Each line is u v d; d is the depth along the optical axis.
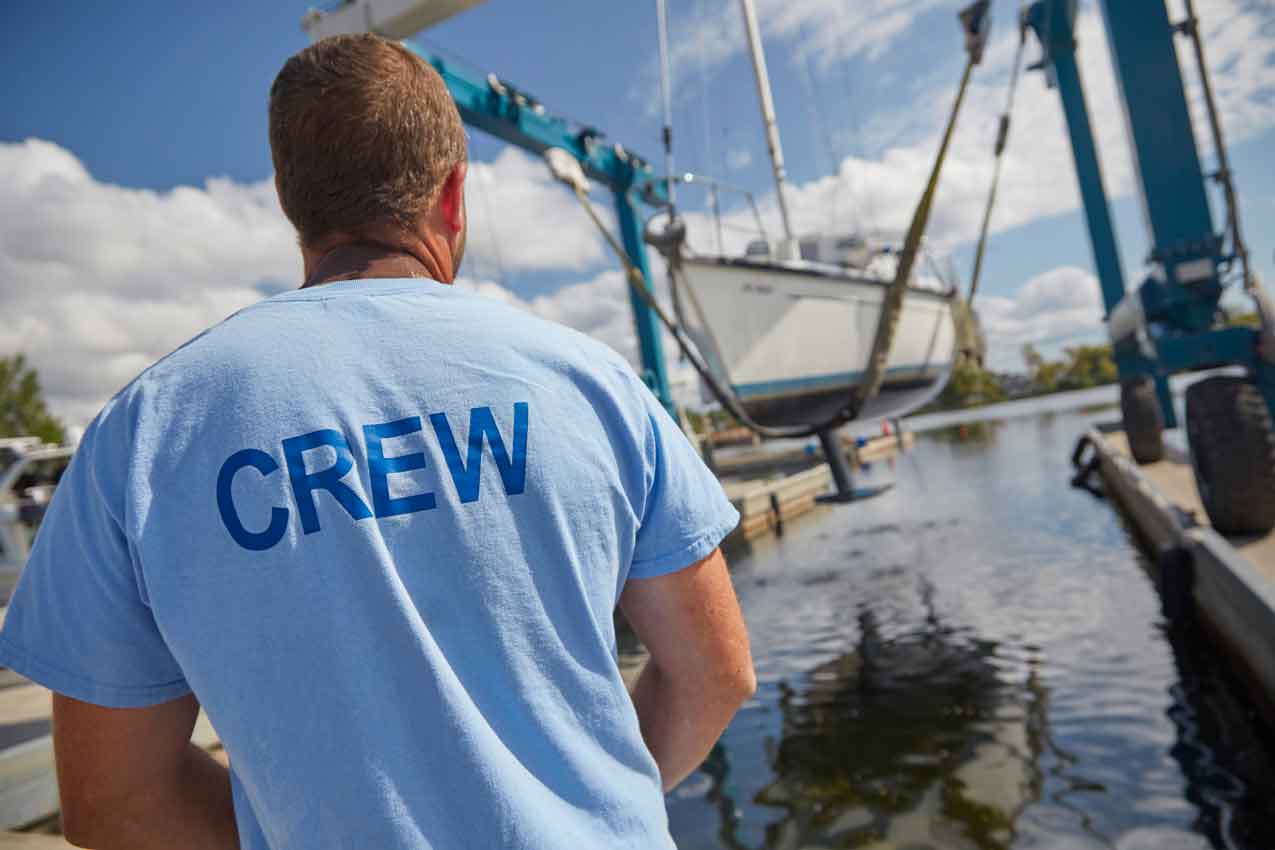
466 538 0.59
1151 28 5.62
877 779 3.92
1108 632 5.89
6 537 8.26
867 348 10.27
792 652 6.48
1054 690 4.84
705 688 0.73
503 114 9.87
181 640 0.56
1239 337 5.60
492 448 0.61
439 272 0.76
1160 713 4.30
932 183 6.71
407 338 0.63
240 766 0.57
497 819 0.55
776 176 10.75
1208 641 5.39
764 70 10.91
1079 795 3.50
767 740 4.62
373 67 0.72
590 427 0.65
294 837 0.55
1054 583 7.56
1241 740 3.85
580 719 0.61
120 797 0.62
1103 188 10.88
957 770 3.90
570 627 0.62
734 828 3.61
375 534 0.57
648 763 0.65
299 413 0.59
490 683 0.59
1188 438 6.02
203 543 0.56
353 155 0.70
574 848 0.57
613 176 12.14
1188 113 5.55
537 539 0.61
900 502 15.54
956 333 12.12
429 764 0.56
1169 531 6.70
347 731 0.55
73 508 0.59
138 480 0.57
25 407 31.61
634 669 5.63
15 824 3.35
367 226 0.71
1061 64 10.98
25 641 0.58
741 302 8.75
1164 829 3.15
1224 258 5.47
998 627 6.36
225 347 0.61
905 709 4.85
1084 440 16.06
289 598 0.56
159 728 0.63
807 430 8.85
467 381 0.62
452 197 0.78
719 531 0.72
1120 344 10.66
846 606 7.81
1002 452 24.12
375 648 0.56
